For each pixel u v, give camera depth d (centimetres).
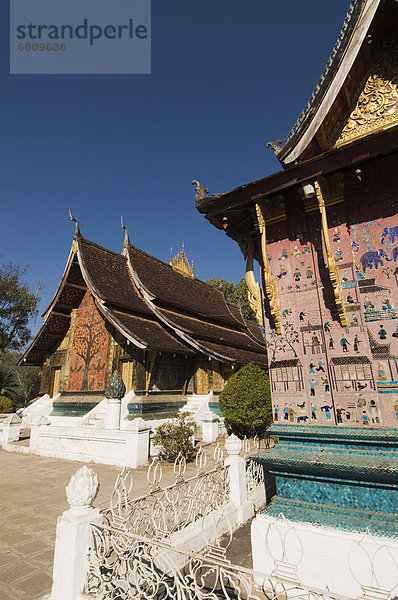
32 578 427
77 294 2025
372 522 350
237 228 560
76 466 1052
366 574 326
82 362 1905
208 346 1864
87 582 323
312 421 420
